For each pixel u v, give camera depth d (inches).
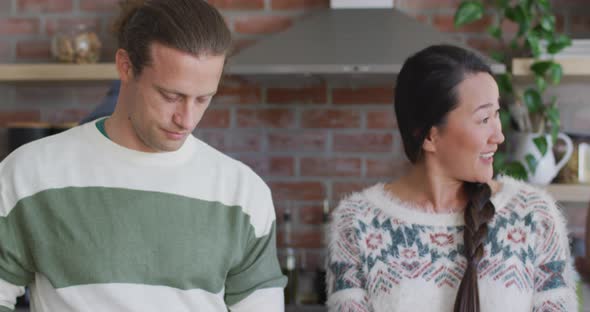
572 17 110.0
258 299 51.1
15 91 117.8
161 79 43.3
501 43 109.3
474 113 50.2
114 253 47.0
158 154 49.1
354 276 52.9
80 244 46.8
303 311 101.0
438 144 52.2
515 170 100.7
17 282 48.4
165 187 48.9
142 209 48.1
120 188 48.2
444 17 111.8
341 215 55.1
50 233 47.1
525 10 103.0
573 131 110.1
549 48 99.3
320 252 114.6
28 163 48.5
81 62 107.7
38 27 116.9
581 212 110.0
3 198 47.8
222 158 52.5
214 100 115.6
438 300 51.2
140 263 47.4
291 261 107.8
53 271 46.8
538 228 51.4
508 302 50.0
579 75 100.0
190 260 48.4
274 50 99.7
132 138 48.9
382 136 113.3
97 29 115.6
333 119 114.1
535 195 52.7
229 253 50.2
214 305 50.1
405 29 101.6
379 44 98.6
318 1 113.1
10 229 47.4
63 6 116.3
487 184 52.9
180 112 44.6
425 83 51.3
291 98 114.7
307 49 99.1
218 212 50.2
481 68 51.2
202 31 43.6
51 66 105.7
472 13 103.9
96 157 48.9
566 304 50.1
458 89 50.4
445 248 52.0
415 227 52.8
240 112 115.5
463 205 53.2
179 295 48.6
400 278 51.8
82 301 46.6
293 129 114.9
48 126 108.0
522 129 104.0
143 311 47.1
